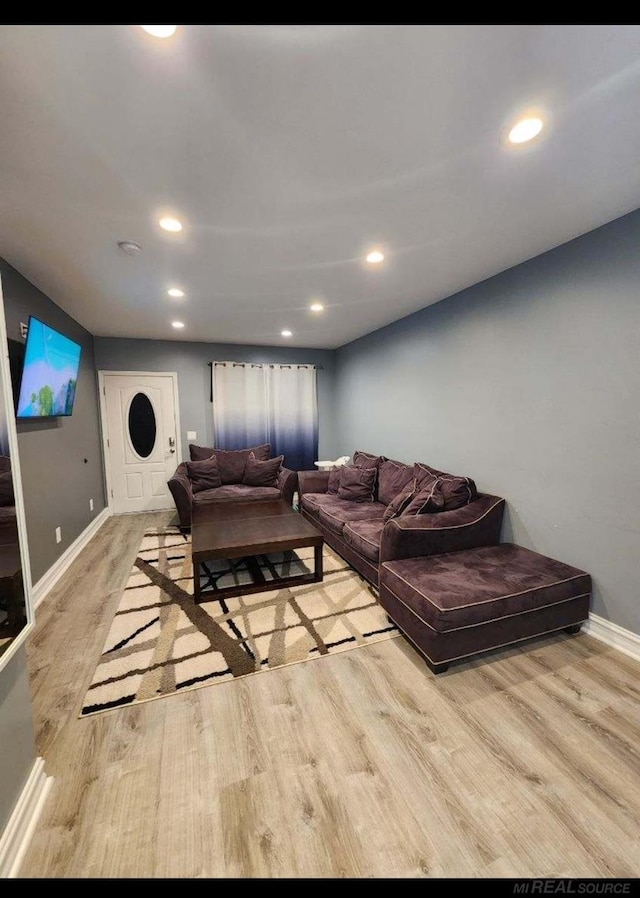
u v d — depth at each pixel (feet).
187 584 9.53
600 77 3.70
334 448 19.97
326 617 7.95
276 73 3.58
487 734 5.08
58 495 10.46
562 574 7.16
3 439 3.91
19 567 4.05
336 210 6.12
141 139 4.44
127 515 16.38
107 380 15.99
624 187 5.60
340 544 10.95
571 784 4.40
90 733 5.09
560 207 6.14
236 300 10.87
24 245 7.22
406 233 6.93
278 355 18.56
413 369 12.64
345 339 16.90
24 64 3.45
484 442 9.73
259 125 4.24
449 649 6.11
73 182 5.28
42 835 3.88
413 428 12.81
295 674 6.23
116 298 10.53
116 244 7.22
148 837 3.87
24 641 4.06
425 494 9.27
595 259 6.89
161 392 16.87
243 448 18.08
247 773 4.54
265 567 10.57
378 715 5.39
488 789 4.35
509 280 8.71
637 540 6.51
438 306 11.21
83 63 3.45
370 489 13.51
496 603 6.34
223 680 6.08
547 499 8.07
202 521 10.84
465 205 6.04
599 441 7.01
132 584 9.53
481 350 9.67
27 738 4.16
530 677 6.14
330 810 4.12
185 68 3.52
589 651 6.79
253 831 3.92
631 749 4.85
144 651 6.81
